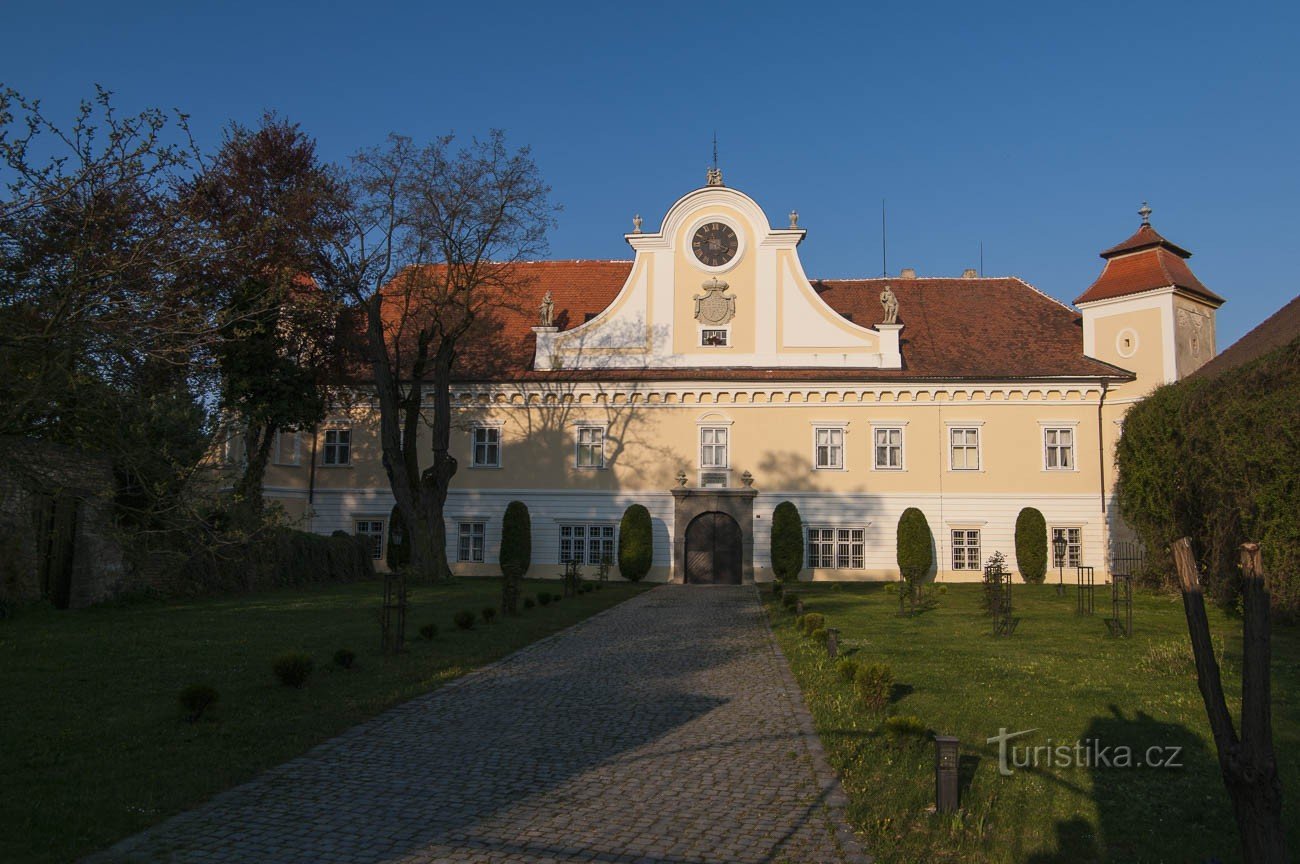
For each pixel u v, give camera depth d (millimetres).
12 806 7891
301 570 32062
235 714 11414
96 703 11672
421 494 34875
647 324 41344
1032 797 8719
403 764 9773
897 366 40344
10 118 11594
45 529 21344
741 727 11562
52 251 12445
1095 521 39188
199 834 7617
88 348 12578
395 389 35156
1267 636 5266
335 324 35062
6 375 11922
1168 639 19188
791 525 39281
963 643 18641
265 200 32688
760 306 41094
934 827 7949
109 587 23188
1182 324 38969
